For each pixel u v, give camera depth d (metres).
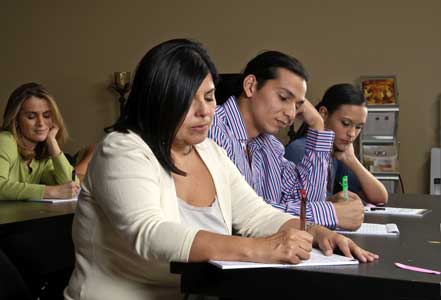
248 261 1.39
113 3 7.00
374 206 3.09
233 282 1.37
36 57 7.23
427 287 1.25
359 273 1.32
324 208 2.13
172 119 1.59
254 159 2.52
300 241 1.42
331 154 3.34
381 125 5.89
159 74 1.59
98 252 1.60
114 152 1.54
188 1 6.79
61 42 7.16
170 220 1.52
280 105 2.32
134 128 1.61
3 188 3.36
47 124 3.70
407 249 1.71
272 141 2.60
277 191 2.58
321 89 6.51
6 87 7.30
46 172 3.82
